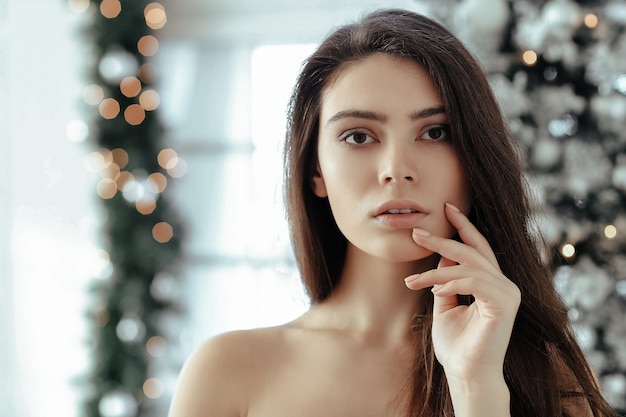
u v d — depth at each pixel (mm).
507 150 993
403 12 1019
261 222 3396
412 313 991
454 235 971
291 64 3334
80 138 3404
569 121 2330
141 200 3303
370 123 897
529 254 998
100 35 3305
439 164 908
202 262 3459
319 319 1043
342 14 3232
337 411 947
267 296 3396
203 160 3459
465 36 2316
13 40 3625
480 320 894
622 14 2344
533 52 2268
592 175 2271
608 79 2301
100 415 3250
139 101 3314
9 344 3617
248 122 3404
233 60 3416
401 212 892
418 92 899
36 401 3609
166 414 3439
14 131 3635
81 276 3582
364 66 912
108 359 3270
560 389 1008
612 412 1021
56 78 3596
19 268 3637
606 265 2291
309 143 1005
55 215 3605
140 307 3283
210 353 1018
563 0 2260
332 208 937
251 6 3363
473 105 936
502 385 884
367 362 976
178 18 3443
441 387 940
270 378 991
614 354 2270
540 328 995
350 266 1019
